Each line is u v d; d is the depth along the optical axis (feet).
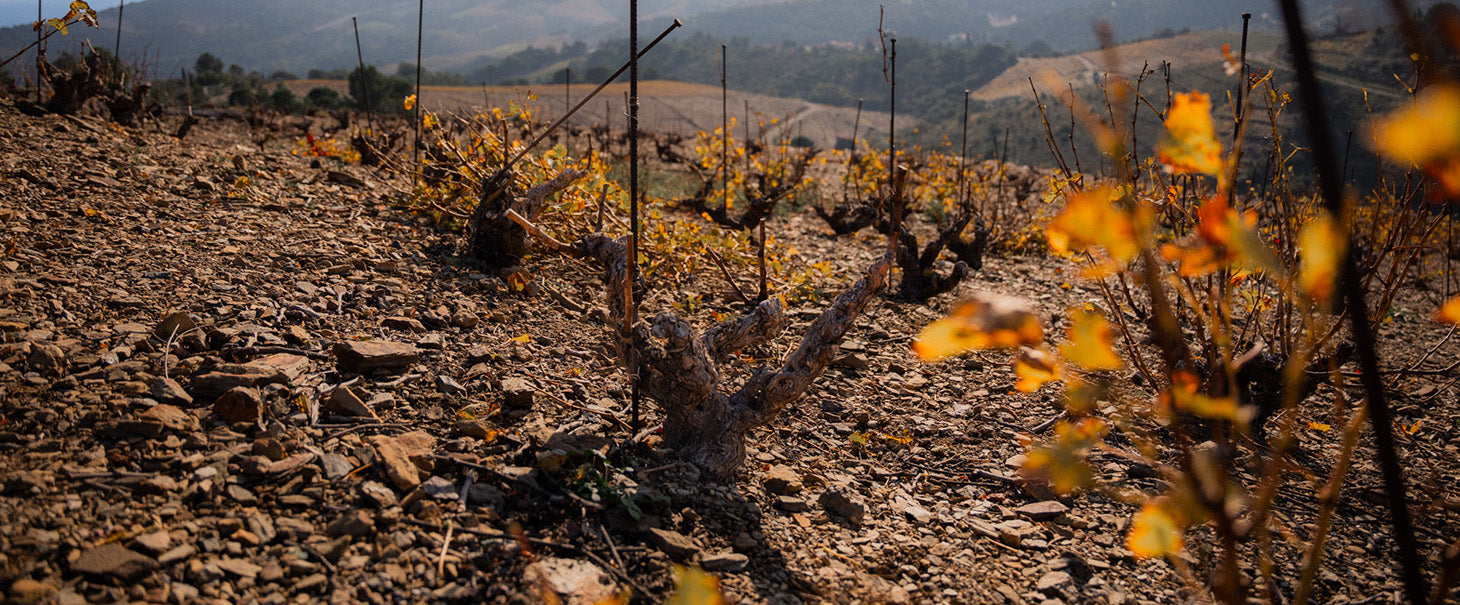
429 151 23.62
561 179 18.92
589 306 17.20
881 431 14.03
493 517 9.43
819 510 11.15
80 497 8.46
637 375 11.08
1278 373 13.58
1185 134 2.66
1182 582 10.23
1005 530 11.10
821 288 22.22
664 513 10.14
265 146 41.96
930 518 11.41
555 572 8.67
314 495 9.25
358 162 30.19
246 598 7.63
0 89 33.35
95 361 11.06
